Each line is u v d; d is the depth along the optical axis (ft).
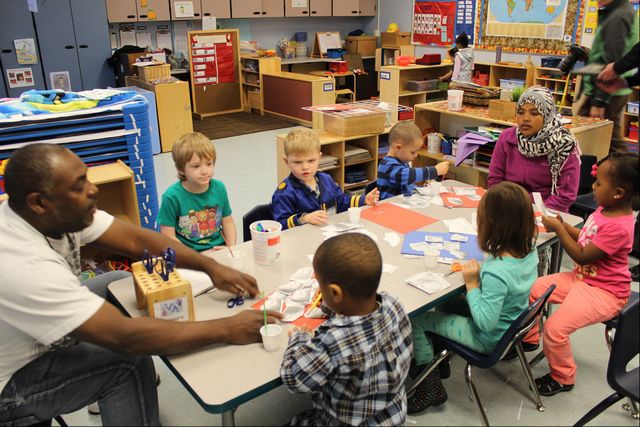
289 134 7.74
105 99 9.68
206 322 4.50
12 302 4.17
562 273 7.00
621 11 8.18
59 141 8.77
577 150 8.60
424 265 5.94
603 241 6.15
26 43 20.39
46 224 4.30
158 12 24.04
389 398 4.40
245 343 4.55
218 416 6.26
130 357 4.80
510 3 23.15
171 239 5.61
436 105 14.01
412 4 28.55
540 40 22.34
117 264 9.17
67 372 4.64
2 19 19.74
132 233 5.45
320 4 28.84
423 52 28.50
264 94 25.80
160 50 24.85
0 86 20.47
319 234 6.79
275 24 29.19
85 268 8.86
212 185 7.77
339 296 4.13
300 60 28.17
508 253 5.59
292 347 4.20
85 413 6.39
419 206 7.80
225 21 27.45
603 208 6.39
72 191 4.15
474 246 6.40
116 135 9.26
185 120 19.70
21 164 4.08
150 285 4.65
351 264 4.00
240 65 26.84
